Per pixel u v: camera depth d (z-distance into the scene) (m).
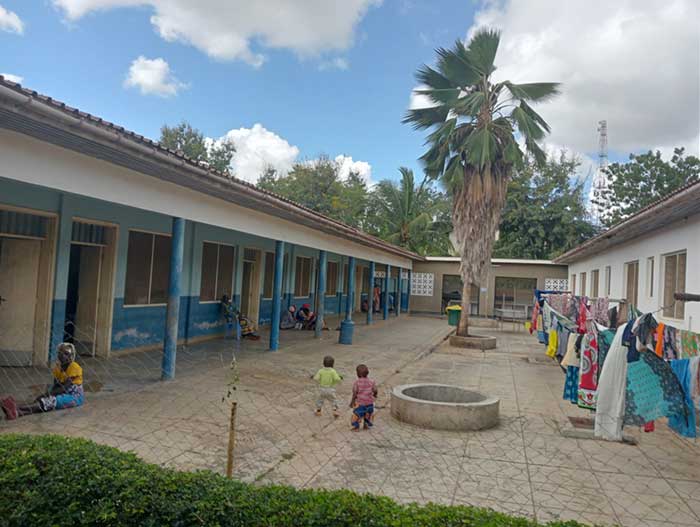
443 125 14.91
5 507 3.08
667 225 10.05
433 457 5.34
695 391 5.16
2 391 6.84
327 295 21.77
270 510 2.91
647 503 4.34
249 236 14.58
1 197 7.54
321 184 33.91
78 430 5.44
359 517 2.81
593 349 6.26
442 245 34.56
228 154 35.03
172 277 8.09
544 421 6.99
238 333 13.12
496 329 21.42
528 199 35.50
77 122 4.99
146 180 7.27
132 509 2.97
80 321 9.73
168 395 7.10
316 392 8.00
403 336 17.09
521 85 14.80
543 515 4.05
